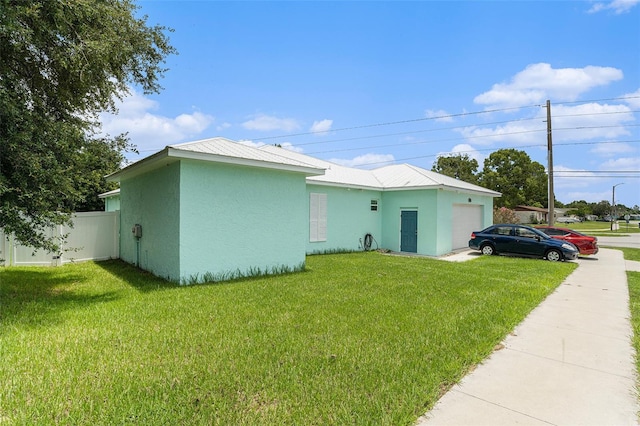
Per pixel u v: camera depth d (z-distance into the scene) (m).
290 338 4.30
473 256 14.20
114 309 5.52
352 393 3.02
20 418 2.56
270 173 9.06
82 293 6.71
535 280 8.64
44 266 10.26
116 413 2.65
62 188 5.96
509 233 14.24
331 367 3.51
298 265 9.73
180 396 2.92
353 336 4.41
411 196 15.38
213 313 5.36
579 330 5.01
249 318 5.12
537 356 4.07
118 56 7.23
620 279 9.27
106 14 6.46
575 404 3.02
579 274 10.09
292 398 2.93
